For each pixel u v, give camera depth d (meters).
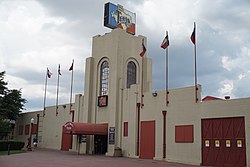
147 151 34.47
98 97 42.09
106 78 42.22
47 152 41.00
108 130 39.34
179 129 31.61
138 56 43.31
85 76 44.28
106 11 44.19
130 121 37.19
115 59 40.75
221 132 28.22
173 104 32.69
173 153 31.75
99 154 39.91
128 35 42.56
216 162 28.11
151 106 35.03
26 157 31.03
